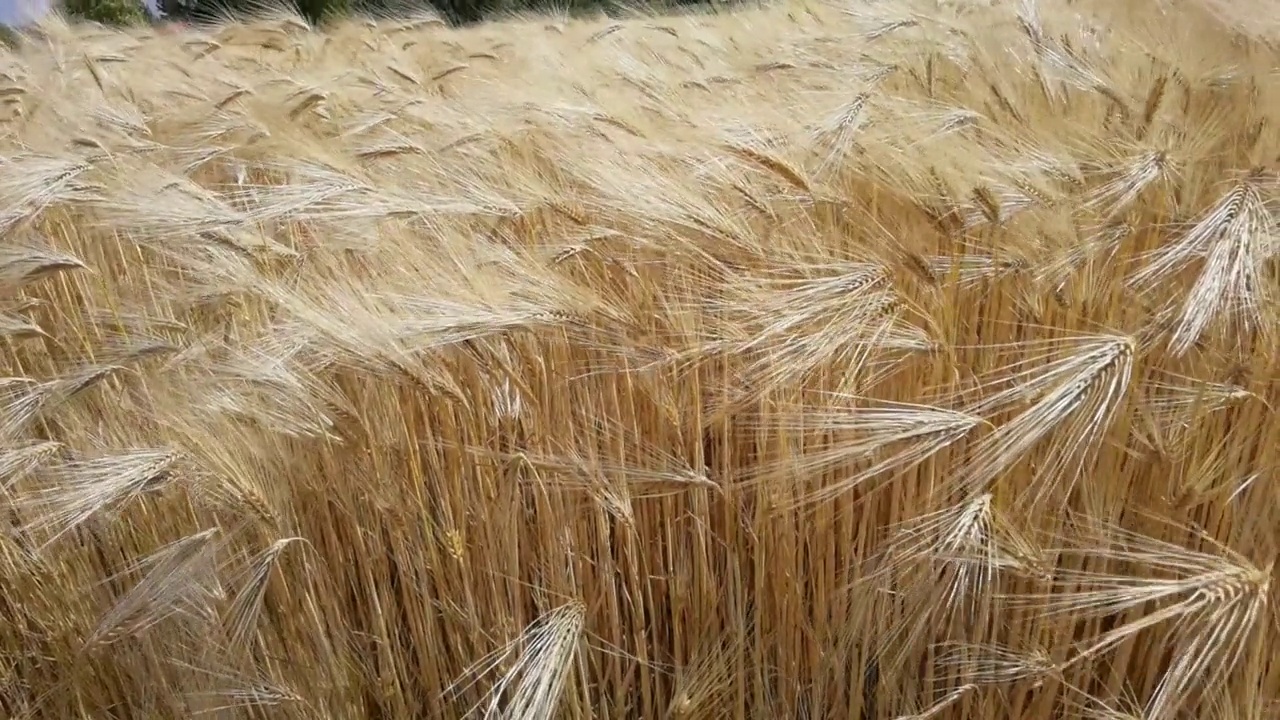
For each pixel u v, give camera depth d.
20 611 2.42
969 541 1.64
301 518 2.28
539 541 2.27
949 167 2.22
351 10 12.98
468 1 10.87
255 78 4.97
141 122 3.94
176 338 2.50
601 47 4.93
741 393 2.11
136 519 2.36
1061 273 2.04
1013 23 3.42
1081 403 1.56
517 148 3.05
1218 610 1.43
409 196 2.54
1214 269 1.70
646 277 2.38
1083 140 2.45
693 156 2.56
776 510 2.06
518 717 1.69
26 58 6.40
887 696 2.09
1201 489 1.85
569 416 2.28
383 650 2.29
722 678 2.21
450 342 2.04
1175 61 2.75
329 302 2.18
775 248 2.23
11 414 2.22
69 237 3.12
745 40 4.95
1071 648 2.06
